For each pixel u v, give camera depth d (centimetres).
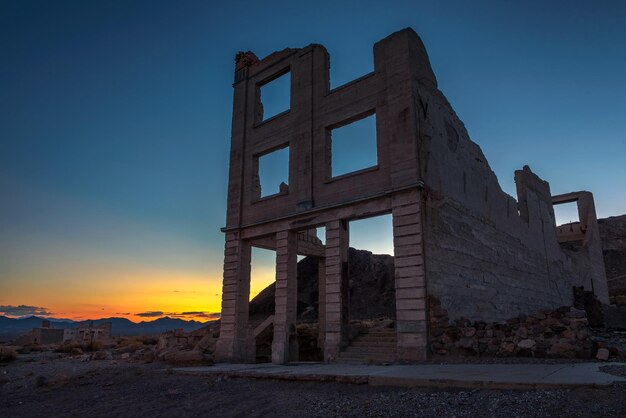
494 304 1972
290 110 2117
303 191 1939
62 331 4794
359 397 834
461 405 693
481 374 905
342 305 1703
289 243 1967
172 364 1772
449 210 1739
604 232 6988
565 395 668
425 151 1656
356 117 1858
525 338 1304
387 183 1667
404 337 1461
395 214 1589
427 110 1742
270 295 5359
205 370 1372
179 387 1166
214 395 1008
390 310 4722
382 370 1118
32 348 3384
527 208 2792
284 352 1830
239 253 2162
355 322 2820
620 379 744
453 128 1953
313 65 2075
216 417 802
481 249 1962
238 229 2189
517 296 2286
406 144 1627
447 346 1412
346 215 1753
